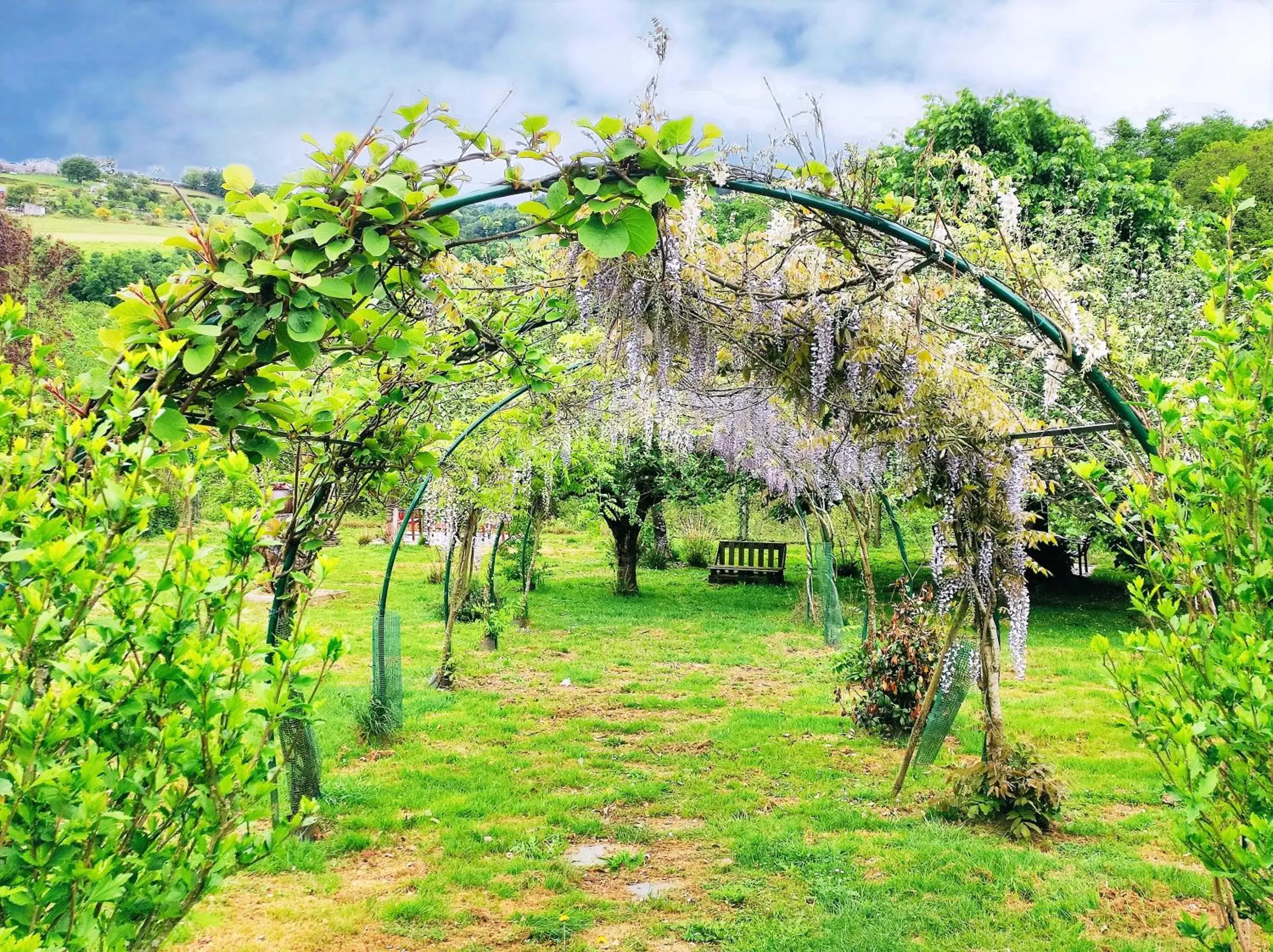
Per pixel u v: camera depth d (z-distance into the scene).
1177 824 2.07
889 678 6.96
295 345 2.51
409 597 14.50
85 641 1.67
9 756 1.55
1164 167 22.28
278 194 2.56
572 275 4.00
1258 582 1.99
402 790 5.77
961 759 6.49
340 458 4.18
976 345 4.74
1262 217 12.58
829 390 4.37
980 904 4.16
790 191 3.28
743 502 16.06
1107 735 6.89
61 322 16.20
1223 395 2.12
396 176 2.62
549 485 10.00
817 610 12.80
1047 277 3.67
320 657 1.90
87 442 1.71
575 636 11.58
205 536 2.02
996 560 4.82
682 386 4.61
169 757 1.71
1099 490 2.45
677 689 8.76
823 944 3.80
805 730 7.25
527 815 5.41
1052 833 5.03
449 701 8.09
